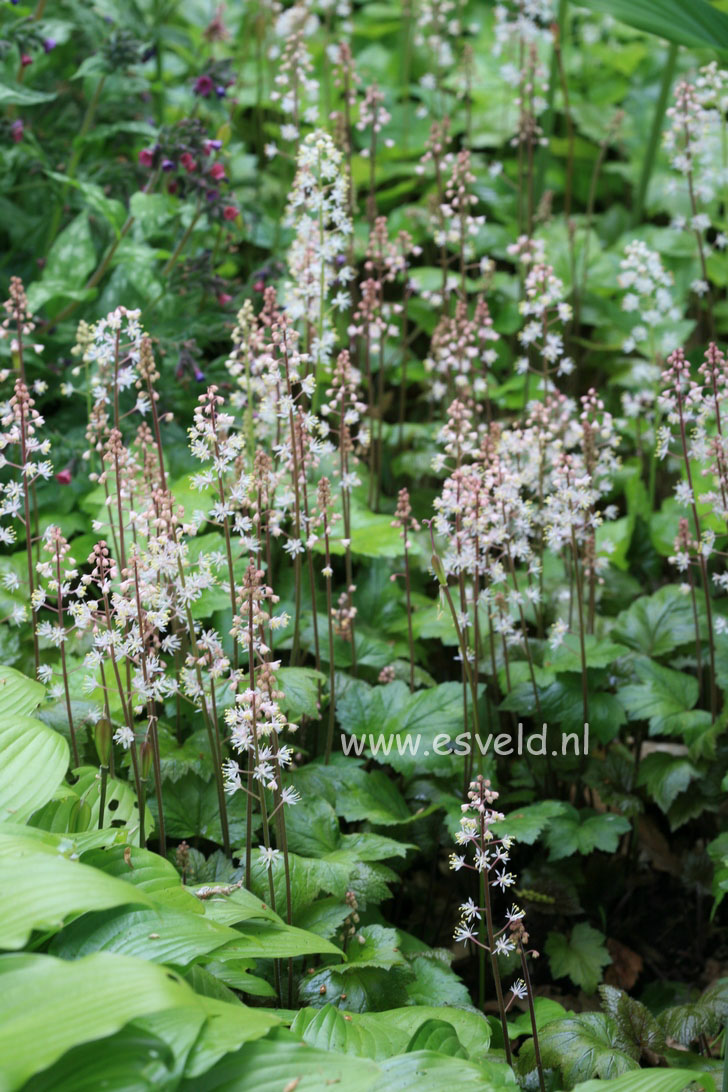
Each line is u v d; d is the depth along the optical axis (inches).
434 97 277.6
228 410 173.3
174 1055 75.4
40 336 179.2
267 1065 79.5
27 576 149.6
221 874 115.7
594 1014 112.3
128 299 186.2
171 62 264.4
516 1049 123.0
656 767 144.3
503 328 218.1
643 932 151.7
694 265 233.5
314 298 156.3
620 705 144.3
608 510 151.3
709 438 141.3
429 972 117.6
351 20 316.8
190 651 128.5
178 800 124.1
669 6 115.5
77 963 75.4
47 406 183.3
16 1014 71.4
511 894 147.3
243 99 265.1
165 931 90.9
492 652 145.4
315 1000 109.2
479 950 139.8
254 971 113.9
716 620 152.9
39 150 191.8
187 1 275.0
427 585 175.2
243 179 235.3
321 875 112.7
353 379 146.3
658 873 157.3
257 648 103.7
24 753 102.7
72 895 79.1
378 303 161.8
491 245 232.5
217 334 184.2
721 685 143.7
